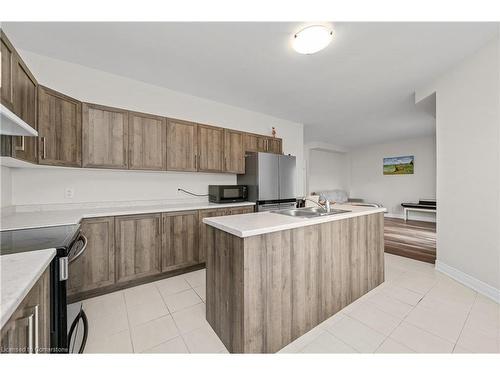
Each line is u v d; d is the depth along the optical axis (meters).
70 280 1.95
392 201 6.89
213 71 2.52
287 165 3.70
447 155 2.54
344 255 1.91
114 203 2.64
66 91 2.31
